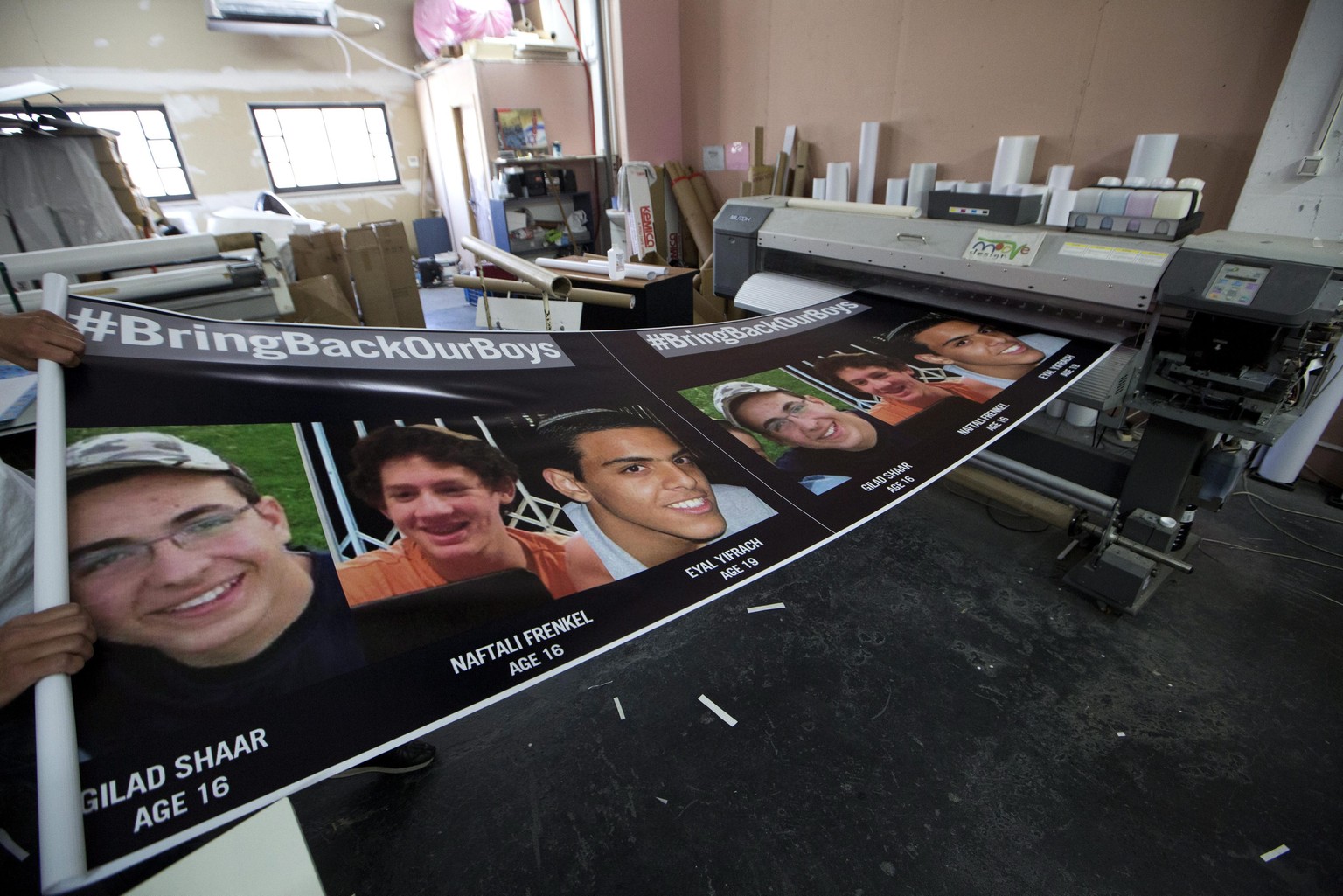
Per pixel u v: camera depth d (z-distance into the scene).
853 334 1.65
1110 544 1.73
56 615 0.58
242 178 5.39
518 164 4.57
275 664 0.64
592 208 5.23
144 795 0.53
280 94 5.32
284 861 0.54
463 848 1.22
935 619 1.75
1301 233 2.05
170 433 0.84
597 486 0.99
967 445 1.19
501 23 4.88
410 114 5.95
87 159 2.83
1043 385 1.38
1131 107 2.46
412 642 0.70
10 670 0.54
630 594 0.80
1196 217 1.43
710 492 1.02
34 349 0.83
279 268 1.40
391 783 1.34
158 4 4.70
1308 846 1.17
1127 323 1.50
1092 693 1.50
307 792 1.33
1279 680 1.53
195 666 0.62
